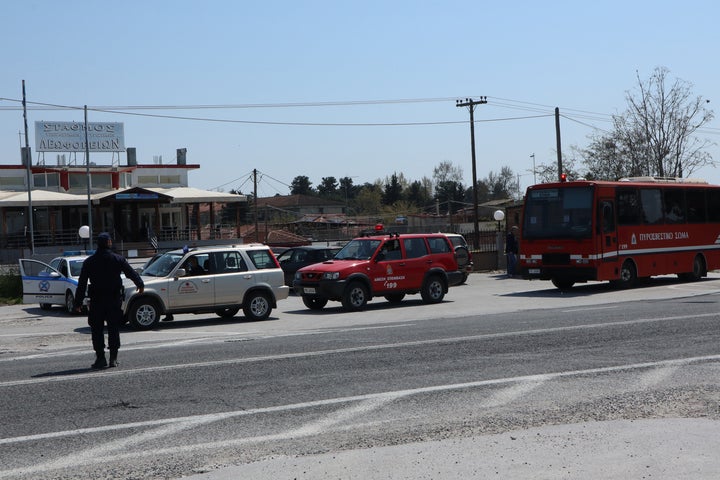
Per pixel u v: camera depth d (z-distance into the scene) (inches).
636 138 2192.4
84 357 512.7
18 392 395.9
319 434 306.3
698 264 1126.4
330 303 970.1
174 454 283.3
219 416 338.3
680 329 573.6
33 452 288.8
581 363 444.8
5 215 2354.8
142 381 418.0
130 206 2487.7
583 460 253.8
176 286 719.1
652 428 294.4
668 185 1080.2
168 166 2807.6
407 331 603.5
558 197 987.3
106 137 2625.5
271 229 3260.3
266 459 268.5
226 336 618.5
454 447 272.8
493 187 6560.0
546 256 989.2
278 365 457.1
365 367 444.8
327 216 4020.7
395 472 245.9
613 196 989.8
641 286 1075.9
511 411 337.1
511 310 778.2
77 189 2583.7
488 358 466.6
